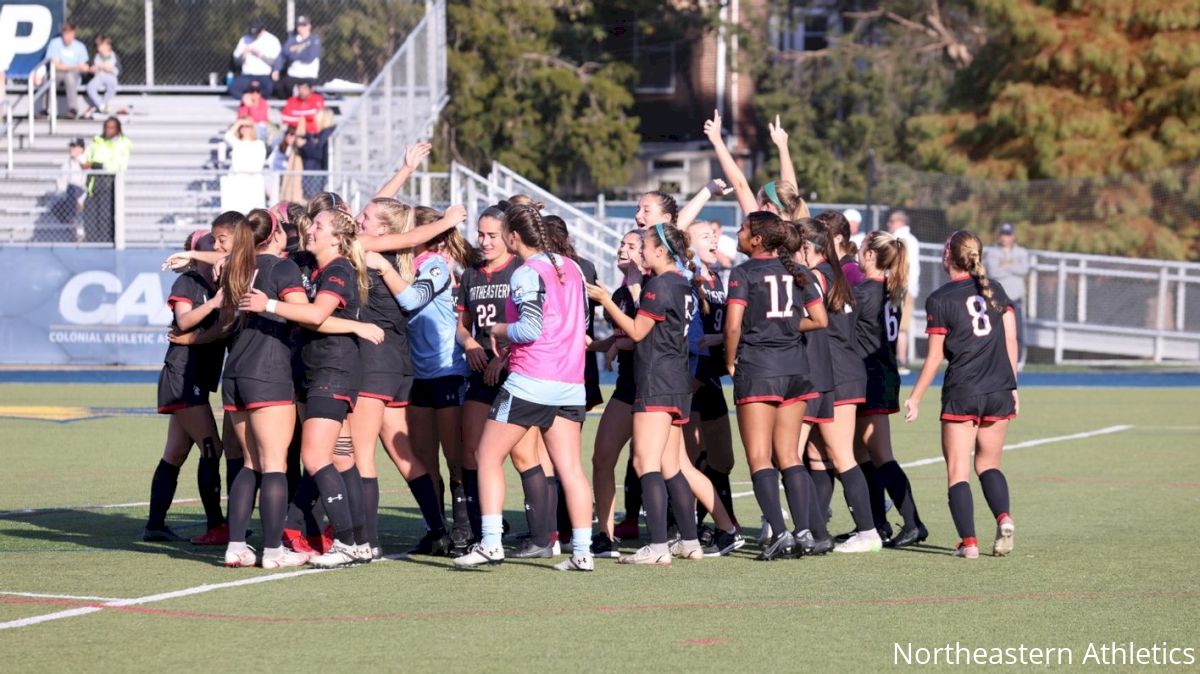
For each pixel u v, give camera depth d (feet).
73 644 55.47
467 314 75.72
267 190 195.11
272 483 70.18
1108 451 124.88
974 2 283.18
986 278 75.61
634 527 83.46
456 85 315.58
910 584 68.18
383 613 61.11
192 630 57.88
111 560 73.51
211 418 79.15
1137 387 188.75
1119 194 253.24
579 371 69.67
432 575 69.92
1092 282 228.84
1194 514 91.40
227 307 69.31
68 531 82.69
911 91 337.52
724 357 79.20
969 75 295.69
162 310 193.26
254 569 71.20
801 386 73.15
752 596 65.10
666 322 71.31
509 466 114.52
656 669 52.29
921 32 340.39
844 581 68.90
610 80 327.88
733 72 342.23
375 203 73.56
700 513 83.05
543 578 69.31
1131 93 265.75
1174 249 247.70
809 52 344.28
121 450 118.32
